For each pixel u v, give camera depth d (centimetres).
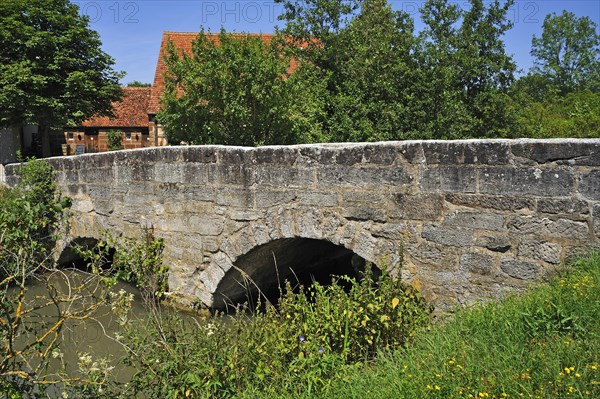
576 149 505
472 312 504
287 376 481
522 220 537
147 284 864
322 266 1034
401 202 614
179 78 1405
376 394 409
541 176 525
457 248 578
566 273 494
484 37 1680
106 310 865
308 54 1670
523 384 347
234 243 782
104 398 483
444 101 1488
